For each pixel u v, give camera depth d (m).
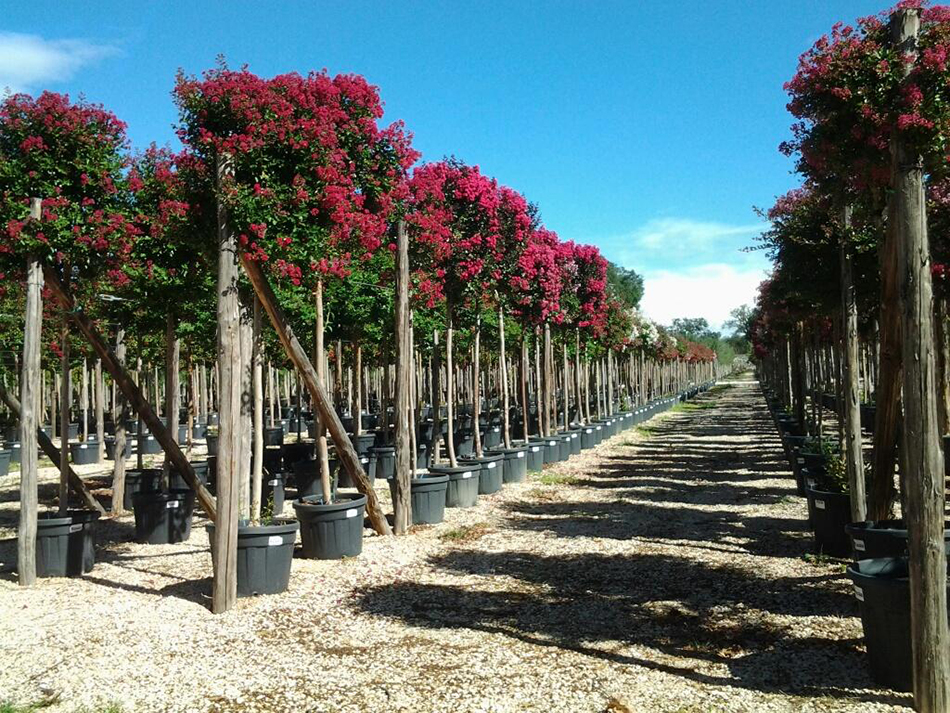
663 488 11.06
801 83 3.99
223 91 5.33
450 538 7.83
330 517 6.93
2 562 6.82
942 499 3.42
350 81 6.48
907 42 3.61
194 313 10.33
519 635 4.88
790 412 19.28
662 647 4.61
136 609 5.43
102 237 6.16
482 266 9.81
